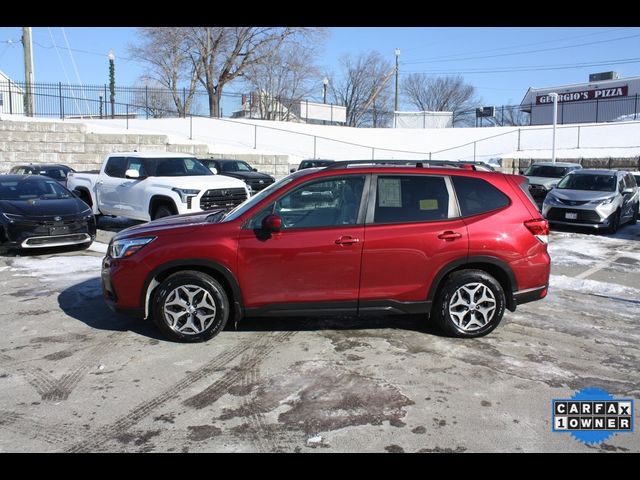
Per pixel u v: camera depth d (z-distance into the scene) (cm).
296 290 545
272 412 414
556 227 1505
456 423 399
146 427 392
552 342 570
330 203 553
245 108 4834
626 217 1495
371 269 545
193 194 1102
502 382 470
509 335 589
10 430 388
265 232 540
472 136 3841
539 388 459
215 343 556
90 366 500
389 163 589
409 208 557
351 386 459
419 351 538
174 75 3991
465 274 561
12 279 828
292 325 612
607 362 518
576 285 821
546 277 580
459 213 563
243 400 433
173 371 489
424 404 428
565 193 1432
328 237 539
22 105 3378
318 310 549
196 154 2611
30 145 2223
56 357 522
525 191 583
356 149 3572
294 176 595
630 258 1062
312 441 374
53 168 1777
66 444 370
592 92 4512
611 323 638
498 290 563
